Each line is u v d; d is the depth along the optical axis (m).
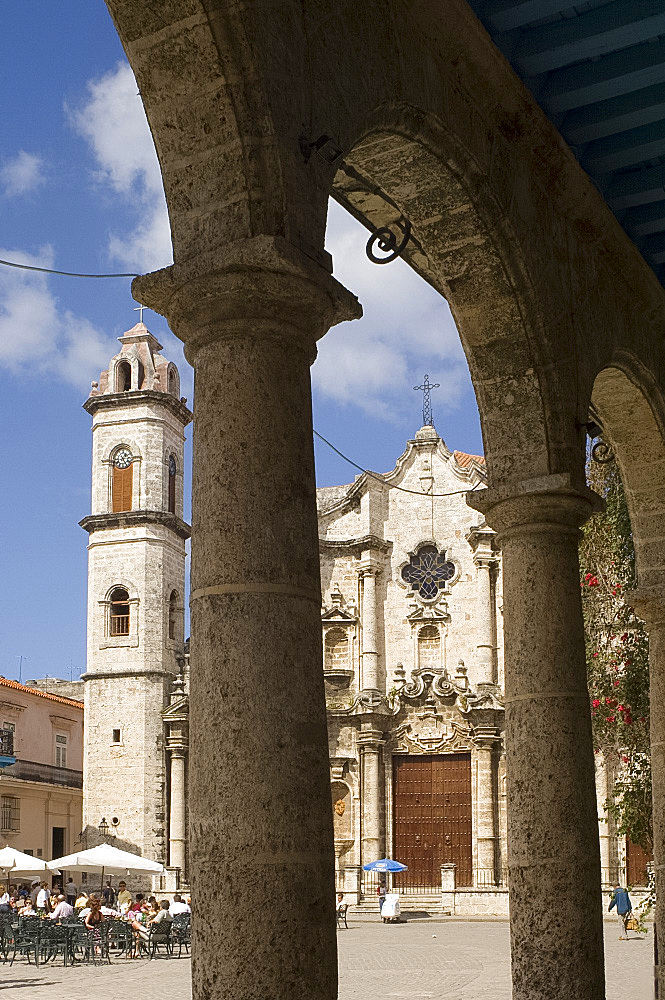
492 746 45.94
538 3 7.41
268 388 5.12
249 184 5.17
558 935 7.26
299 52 5.49
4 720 51.50
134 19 5.21
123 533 48.66
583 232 9.08
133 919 28.41
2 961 26.84
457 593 49.25
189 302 5.22
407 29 6.71
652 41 8.07
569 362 8.34
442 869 44.06
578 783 7.57
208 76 5.20
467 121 7.39
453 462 50.50
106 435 50.09
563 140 8.34
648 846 12.94
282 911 4.55
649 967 21.03
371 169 7.28
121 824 45.41
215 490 5.02
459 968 22.75
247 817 4.62
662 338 10.52
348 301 5.42
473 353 8.21
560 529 8.03
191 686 4.93
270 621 4.84
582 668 7.86
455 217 7.70
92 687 47.22
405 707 47.66
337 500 51.47
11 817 49.81
